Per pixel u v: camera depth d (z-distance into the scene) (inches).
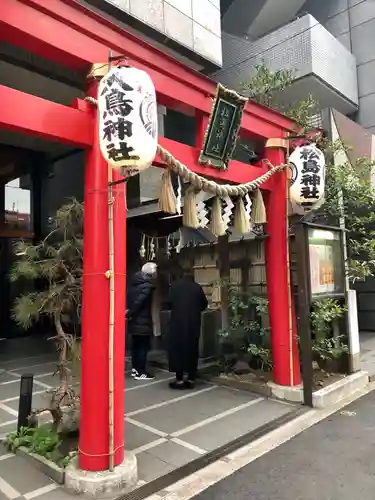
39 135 129.6
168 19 296.0
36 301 164.9
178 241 345.1
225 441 169.2
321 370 256.8
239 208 188.2
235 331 268.7
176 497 128.0
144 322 267.1
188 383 244.5
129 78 117.5
